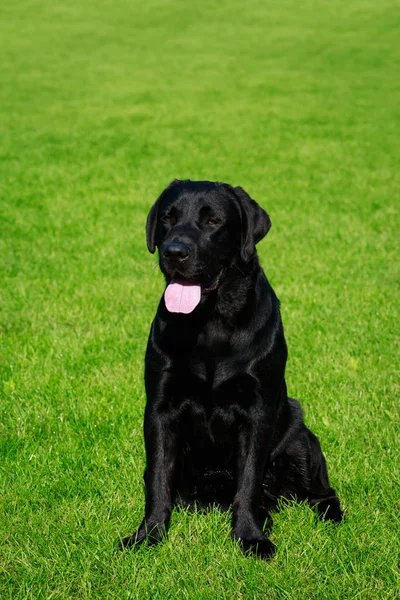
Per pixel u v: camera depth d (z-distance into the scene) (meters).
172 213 4.63
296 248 11.59
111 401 6.04
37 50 37.75
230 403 4.33
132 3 49.47
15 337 7.74
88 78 31.62
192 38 40.78
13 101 27.08
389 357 7.12
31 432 5.51
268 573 3.75
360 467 4.88
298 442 4.69
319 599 3.54
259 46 38.38
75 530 4.16
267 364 4.33
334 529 4.21
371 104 25.95
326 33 40.56
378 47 36.69
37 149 19.94
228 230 4.57
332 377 6.55
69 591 3.66
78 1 50.16
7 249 11.53
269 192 15.74
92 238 12.17
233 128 22.69
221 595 3.58
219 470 4.57
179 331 4.27
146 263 10.78
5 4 49.09
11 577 3.74
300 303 8.88
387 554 3.85
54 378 6.52
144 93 28.55
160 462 4.30
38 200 14.87
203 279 4.36
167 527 4.21
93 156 19.23
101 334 7.73
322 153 19.55
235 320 4.32
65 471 4.88
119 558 3.86
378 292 9.32
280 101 26.77
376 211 14.12
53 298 9.08
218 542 4.02
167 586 3.62
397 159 18.81
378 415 5.74
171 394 4.34
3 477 4.82
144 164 18.45
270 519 4.37
